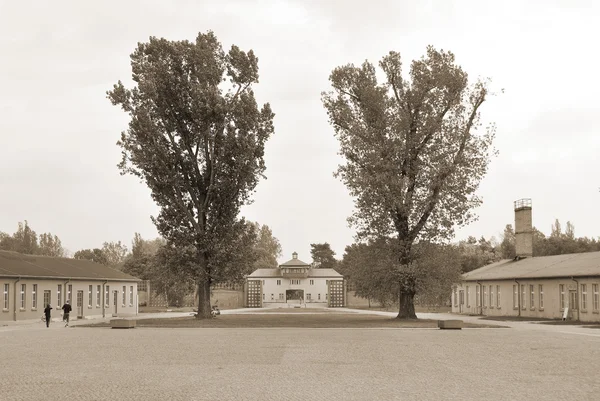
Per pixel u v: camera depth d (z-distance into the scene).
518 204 74.38
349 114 49.69
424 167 48.78
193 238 52.47
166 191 51.59
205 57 52.06
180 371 19.50
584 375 18.64
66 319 46.25
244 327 43.50
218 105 50.78
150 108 52.16
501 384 16.89
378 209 48.31
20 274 54.75
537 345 28.80
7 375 18.64
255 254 54.66
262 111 53.19
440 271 48.38
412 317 52.16
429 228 48.84
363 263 49.66
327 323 48.00
